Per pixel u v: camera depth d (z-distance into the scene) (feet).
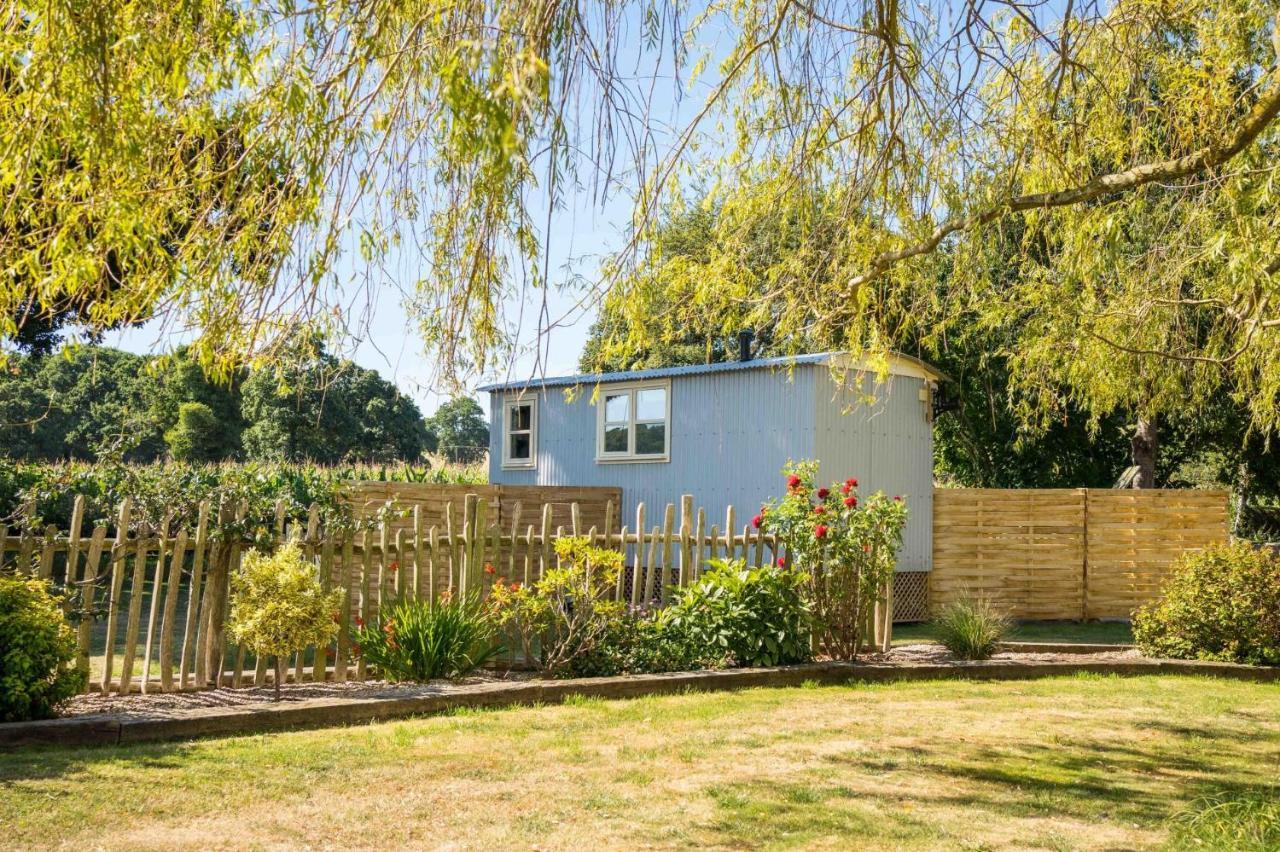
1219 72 23.27
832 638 32.96
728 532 33.32
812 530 32.71
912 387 51.93
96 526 24.20
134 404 99.86
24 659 19.97
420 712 24.03
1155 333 29.17
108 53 12.79
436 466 77.92
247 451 104.88
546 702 25.89
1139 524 52.08
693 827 15.60
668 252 22.30
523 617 30.17
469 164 14.62
